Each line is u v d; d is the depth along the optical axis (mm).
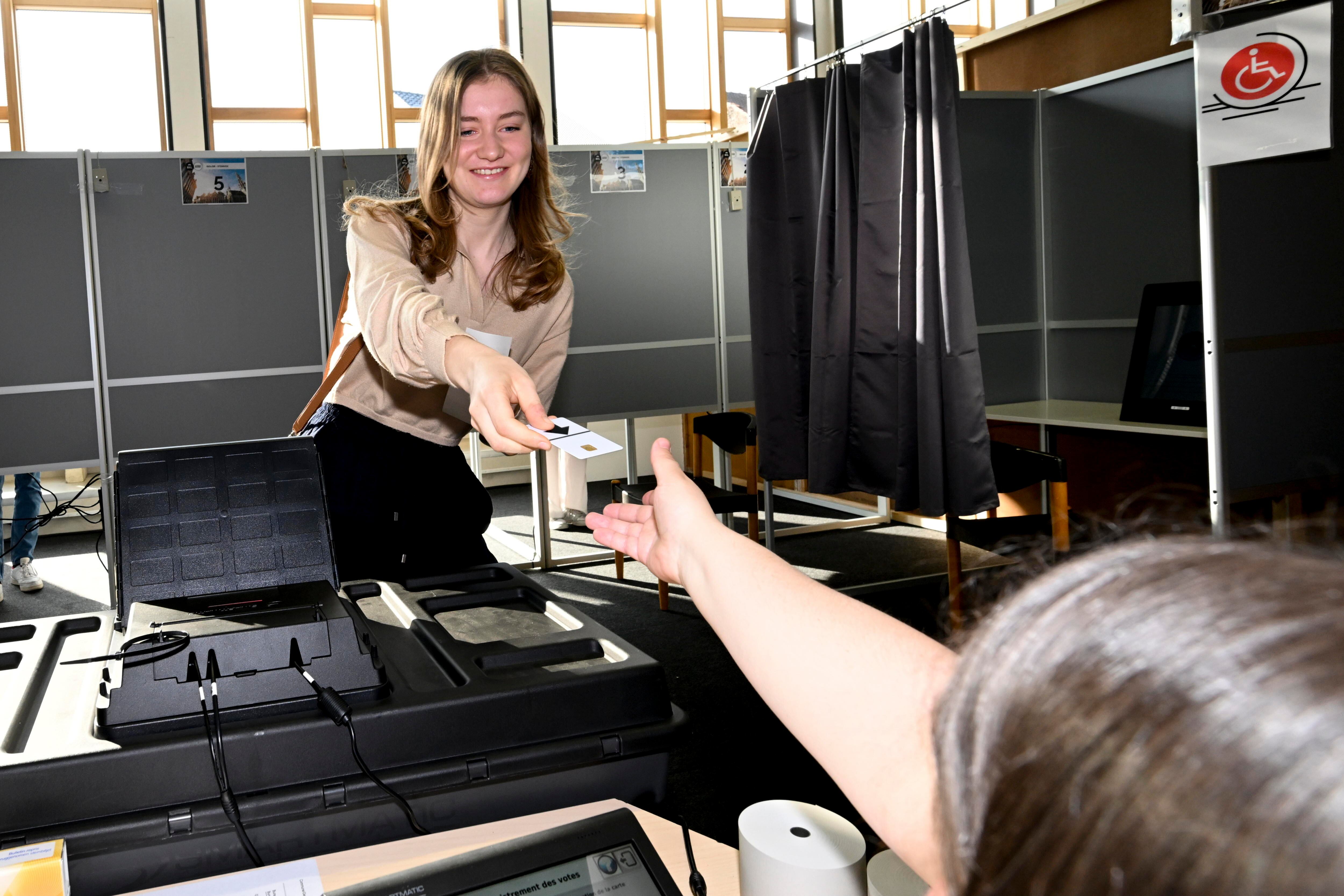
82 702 926
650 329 4695
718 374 4816
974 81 5105
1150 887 157
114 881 824
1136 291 4172
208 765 856
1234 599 180
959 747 215
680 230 4703
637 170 4613
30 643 1068
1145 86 4035
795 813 818
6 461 3961
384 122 7004
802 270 3727
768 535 4336
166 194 4059
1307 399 2611
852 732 431
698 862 918
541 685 967
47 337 3971
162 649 916
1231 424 2484
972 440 3047
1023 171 4473
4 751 832
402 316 1222
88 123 6504
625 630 3992
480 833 920
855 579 4582
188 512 1109
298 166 4203
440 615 1184
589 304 4598
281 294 4223
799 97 3652
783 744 2832
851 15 7883
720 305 4785
